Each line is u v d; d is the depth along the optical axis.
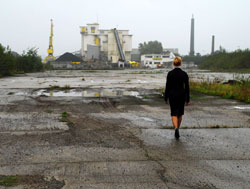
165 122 7.25
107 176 3.66
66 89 15.56
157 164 4.15
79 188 3.28
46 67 69.44
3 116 7.74
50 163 4.13
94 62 116.62
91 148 4.93
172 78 5.75
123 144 5.21
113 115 8.15
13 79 25.20
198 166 4.09
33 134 5.84
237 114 8.47
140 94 13.30
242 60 69.31
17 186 3.32
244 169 3.99
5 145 5.02
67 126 6.64
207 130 6.43
